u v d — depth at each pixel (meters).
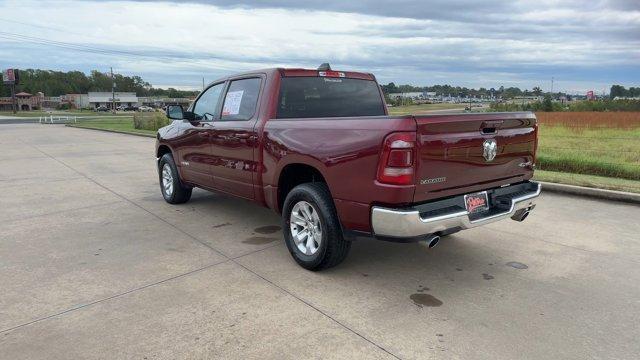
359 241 5.27
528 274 4.27
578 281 4.11
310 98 5.11
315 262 4.22
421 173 3.49
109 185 8.83
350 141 3.75
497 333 3.21
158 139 7.17
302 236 4.46
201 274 4.29
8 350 3.03
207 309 3.59
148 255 4.81
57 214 6.53
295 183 4.82
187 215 6.41
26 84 151.00
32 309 3.60
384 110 5.74
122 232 5.63
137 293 3.88
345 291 3.91
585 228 5.70
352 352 2.99
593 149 12.03
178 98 151.62
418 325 3.33
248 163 5.03
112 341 3.13
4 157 13.62
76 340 3.15
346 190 3.81
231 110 5.47
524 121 4.35
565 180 7.99
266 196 4.88
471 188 3.96
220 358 2.93
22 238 5.39
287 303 3.69
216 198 7.54
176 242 5.24
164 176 7.19
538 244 5.11
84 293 3.89
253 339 3.15
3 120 49.22
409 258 4.70
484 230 5.64
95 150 15.64
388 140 3.46
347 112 5.38
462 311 3.54
